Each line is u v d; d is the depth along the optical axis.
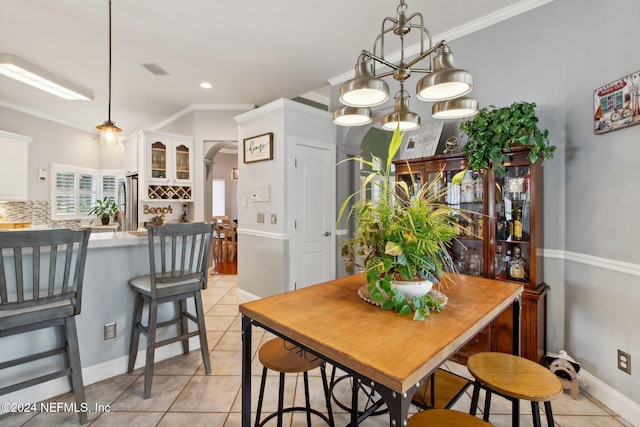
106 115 5.64
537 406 1.25
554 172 2.32
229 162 9.58
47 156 5.68
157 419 1.78
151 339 1.99
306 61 3.53
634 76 1.75
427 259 1.33
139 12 2.63
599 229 2.00
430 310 1.31
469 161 2.40
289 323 1.18
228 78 4.02
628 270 1.80
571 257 2.22
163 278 2.05
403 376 0.80
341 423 1.76
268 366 1.38
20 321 1.57
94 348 2.14
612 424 1.76
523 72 2.47
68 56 3.42
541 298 2.28
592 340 2.05
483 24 2.68
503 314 2.26
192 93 4.54
